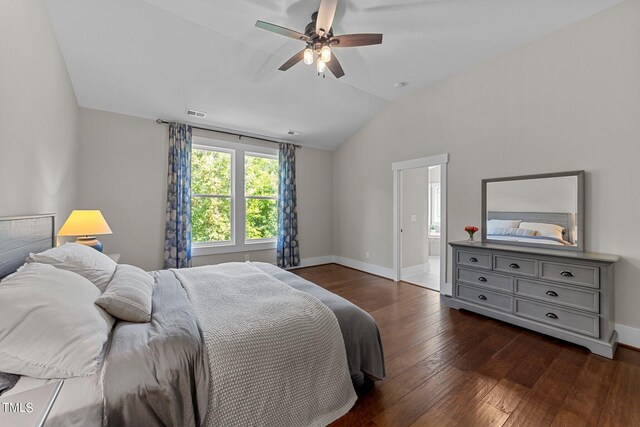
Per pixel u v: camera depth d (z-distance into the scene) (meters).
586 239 2.49
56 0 2.17
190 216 4.05
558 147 2.65
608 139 2.37
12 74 1.52
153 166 3.81
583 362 2.04
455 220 3.51
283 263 5.00
